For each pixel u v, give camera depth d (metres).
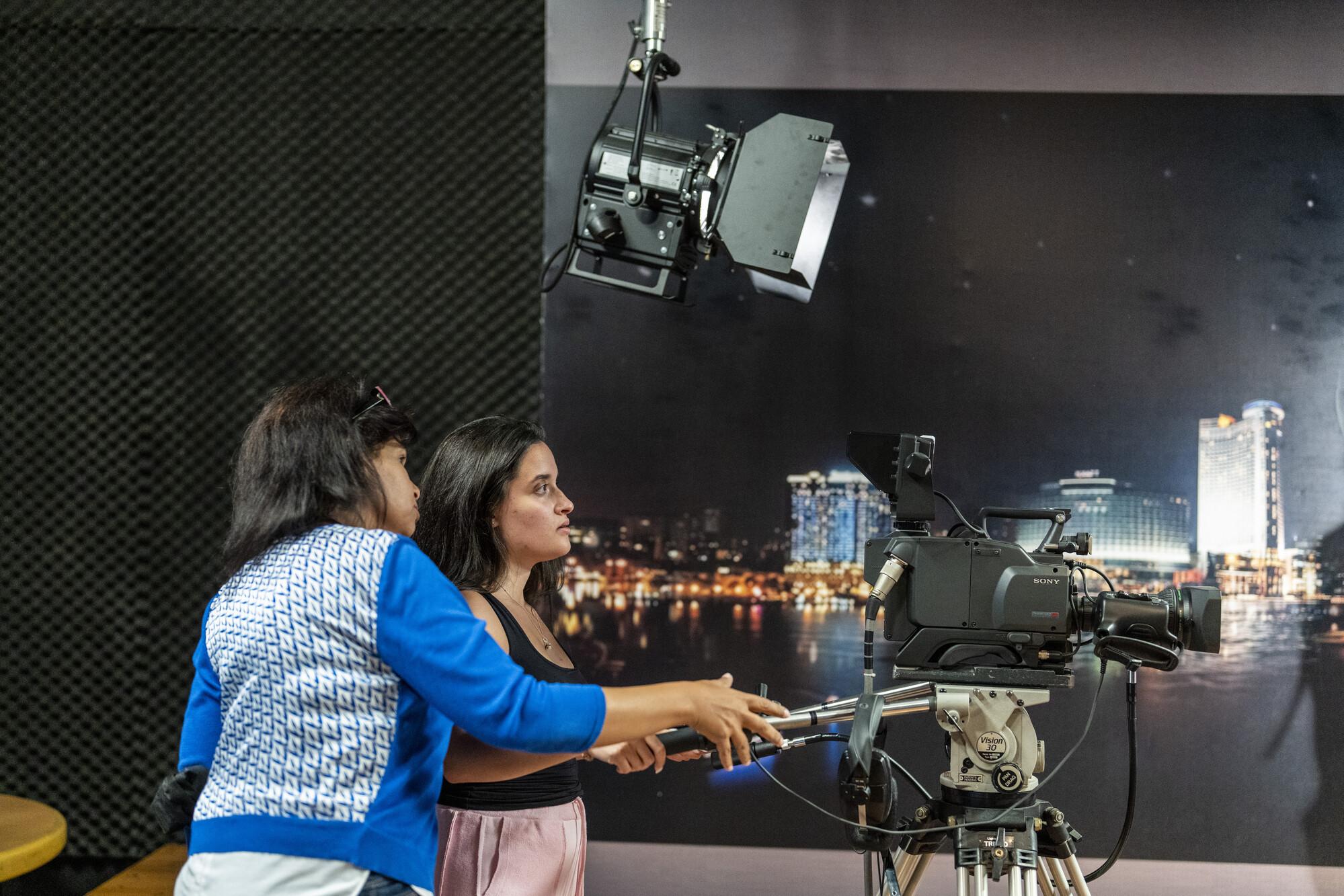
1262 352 3.19
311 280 3.41
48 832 1.69
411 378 3.40
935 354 3.25
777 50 3.28
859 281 3.27
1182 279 3.21
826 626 3.25
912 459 1.91
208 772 1.35
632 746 1.73
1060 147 3.24
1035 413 3.23
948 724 1.84
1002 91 3.25
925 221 3.26
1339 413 3.16
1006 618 1.79
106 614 3.36
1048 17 3.24
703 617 3.27
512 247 3.40
